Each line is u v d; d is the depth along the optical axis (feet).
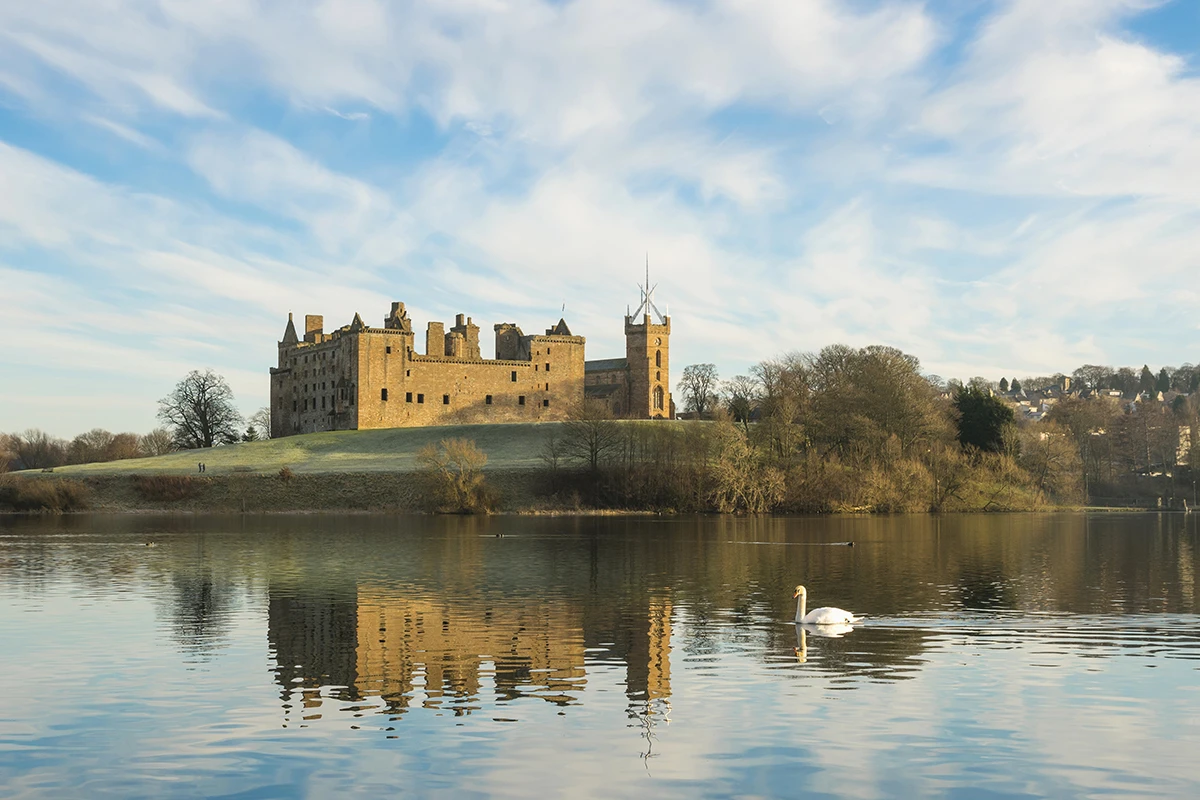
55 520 426.10
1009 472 533.14
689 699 107.45
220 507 496.64
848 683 114.11
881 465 493.77
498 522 412.16
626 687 112.68
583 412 542.16
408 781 84.02
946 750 91.20
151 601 175.94
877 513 478.18
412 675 118.42
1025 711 102.73
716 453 487.20
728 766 87.25
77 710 103.55
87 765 87.81
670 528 373.20
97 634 143.95
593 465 514.68
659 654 129.80
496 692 110.73
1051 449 590.96
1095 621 155.33
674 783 83.51
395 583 200.95
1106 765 87.66
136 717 101.14
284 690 111.65
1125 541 320.70
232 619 157.17
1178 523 433.89
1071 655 128.88
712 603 174.09
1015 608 169.17
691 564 239.09
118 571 223.10
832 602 176.04
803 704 105.40
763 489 472.85
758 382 643.04
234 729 97.45
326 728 97.76
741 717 100.83
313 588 193.98
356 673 119.44
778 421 492.95
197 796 81.25
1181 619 156.97
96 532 350.84
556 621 155.53
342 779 84.53
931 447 524.52
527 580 207.41
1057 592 189.67
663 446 518.37
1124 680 115.34
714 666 122.72
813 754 90.22
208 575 215.10
